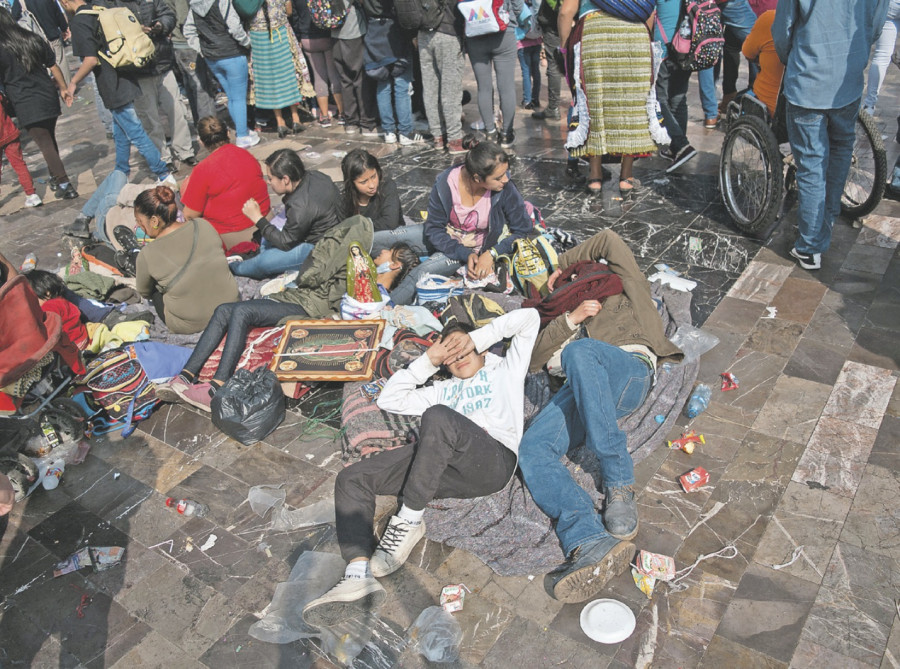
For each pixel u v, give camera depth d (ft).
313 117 27.61
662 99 18.99
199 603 9.20
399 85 22.88
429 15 20.47
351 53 23.43
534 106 24.54
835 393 11.44
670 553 9.14
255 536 10.08
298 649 8.50
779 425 10.94
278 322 13.32
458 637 8.37
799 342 12.64
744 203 17.04
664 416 11.21
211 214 16.56
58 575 9.78
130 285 16.22
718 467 10.33
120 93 20.79
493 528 9.62
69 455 11.66
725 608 8.45
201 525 10.36
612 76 16.69
